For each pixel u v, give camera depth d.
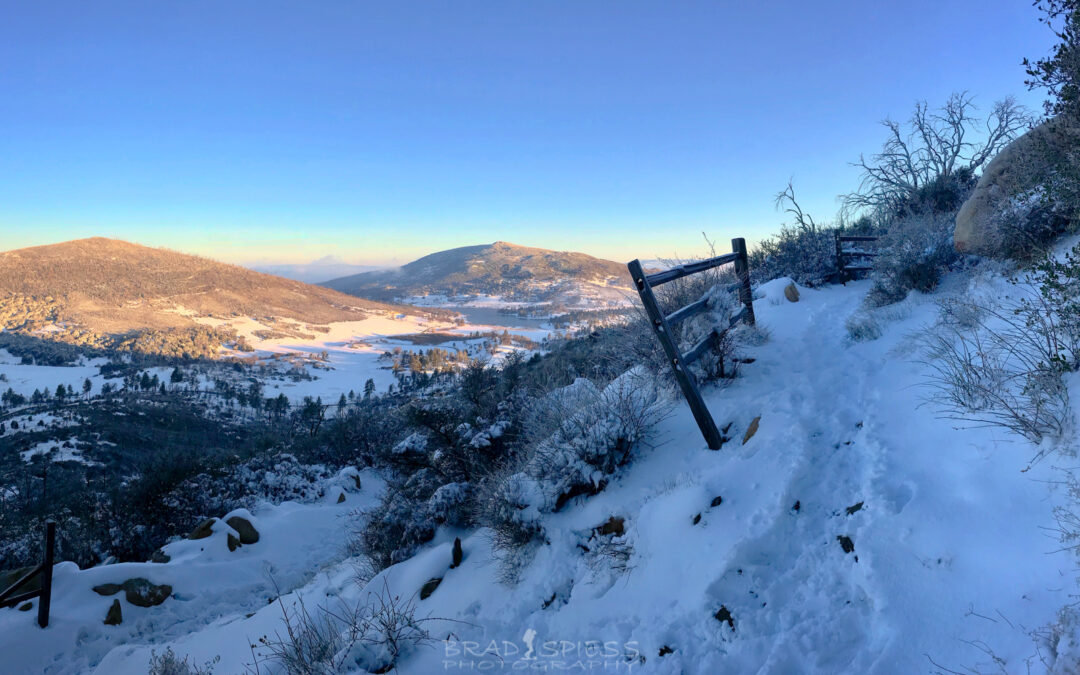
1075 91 5.85
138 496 13.36
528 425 6.91
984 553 2.97
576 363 9.64
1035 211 6.60
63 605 7.99
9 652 7.12
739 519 4.04
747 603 3.39
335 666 4.18
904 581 3.06
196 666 6.01
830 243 12.85
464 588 5.20
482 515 5.93
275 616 6.68
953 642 2.66
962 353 5.16
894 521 3.45
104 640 7.77
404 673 4.05
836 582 3.32
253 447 21.61
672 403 6.21
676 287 7.34
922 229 9.02
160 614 8.54
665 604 3.74
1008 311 5.27
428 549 6.68
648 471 5.19
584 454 5.33
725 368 6.63
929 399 4.65
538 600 4.49
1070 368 3.70
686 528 4.18
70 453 91.81
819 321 8.70
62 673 7.14
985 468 3.49
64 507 15.31
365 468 18.83
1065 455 3.12
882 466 4.04
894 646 2.76
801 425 4.91
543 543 5.00
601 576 4.36
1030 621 2.54
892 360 5.98
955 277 8.04
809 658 2.92
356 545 8.68
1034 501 3.05
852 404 5.25
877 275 9.54
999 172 7.52
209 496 14.07
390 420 20.09
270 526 12.02
